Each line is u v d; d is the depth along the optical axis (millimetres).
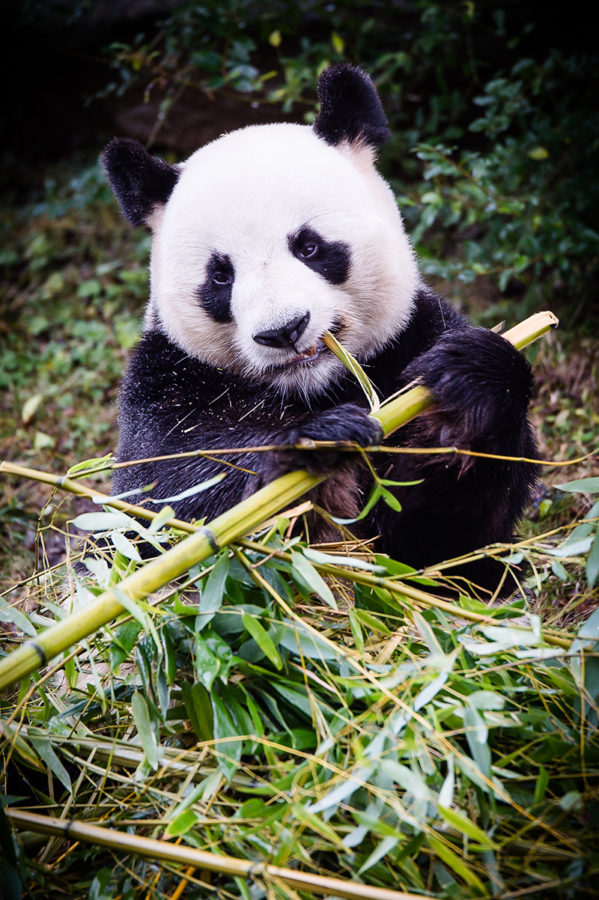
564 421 7195
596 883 3123
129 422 5121
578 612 5027
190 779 3539
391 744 3355
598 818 3307
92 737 3824
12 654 3361
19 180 12617
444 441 4242
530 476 4867
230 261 4512
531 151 8117
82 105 12359
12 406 8891
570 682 3729
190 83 9406
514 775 3338
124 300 10133
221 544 3582
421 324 5137
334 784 3355
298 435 3742
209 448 4543
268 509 3654
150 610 3584
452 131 9086
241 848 3299
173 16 9578
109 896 3328
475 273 8188
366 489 4750
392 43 10375
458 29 10086
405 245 5066
